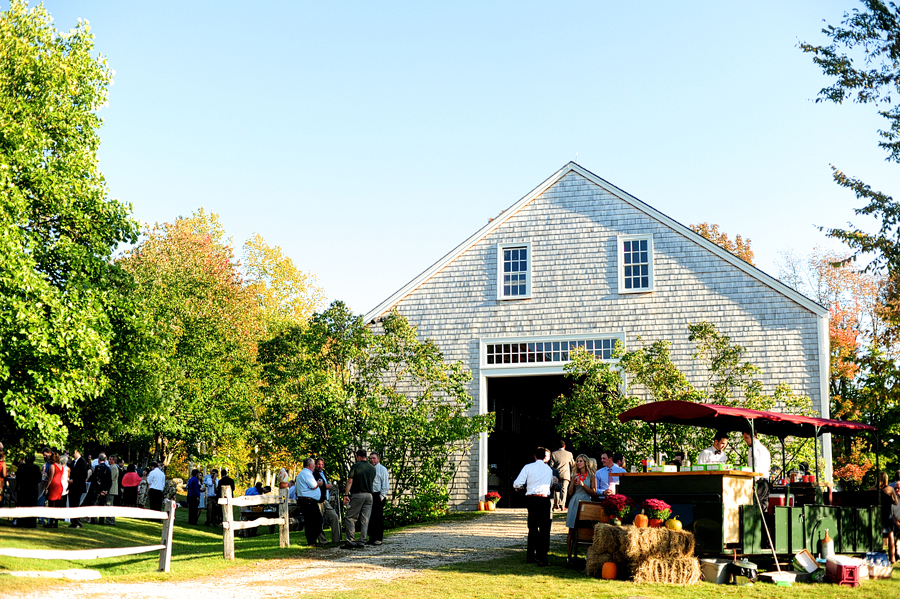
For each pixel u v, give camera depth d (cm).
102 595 956
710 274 2323
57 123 2209
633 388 2286
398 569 1209
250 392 3528
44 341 1883
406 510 2073
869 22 1888
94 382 2058
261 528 2278
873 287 3897
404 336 2220
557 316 2436
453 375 2241
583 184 2498
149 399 2411
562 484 2075
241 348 3728
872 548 1357
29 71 2195
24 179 2086
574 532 1227
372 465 1535
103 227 2305
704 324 2148
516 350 2455
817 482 1362
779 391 2083
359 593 1002
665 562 1091
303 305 4928
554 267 2472
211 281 4019
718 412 1202
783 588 1065
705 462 1389
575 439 2178
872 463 2725
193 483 2458
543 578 1112
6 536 1515
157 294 3462
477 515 2164
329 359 2225
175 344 3284
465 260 2553
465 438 2186
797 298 2230
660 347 2153
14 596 909
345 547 1470
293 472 4416
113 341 2270
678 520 1175
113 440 2934
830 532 1264
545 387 3052
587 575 1136
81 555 1074
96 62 2377
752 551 1158
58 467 1808
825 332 2189
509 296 2483
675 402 1259
